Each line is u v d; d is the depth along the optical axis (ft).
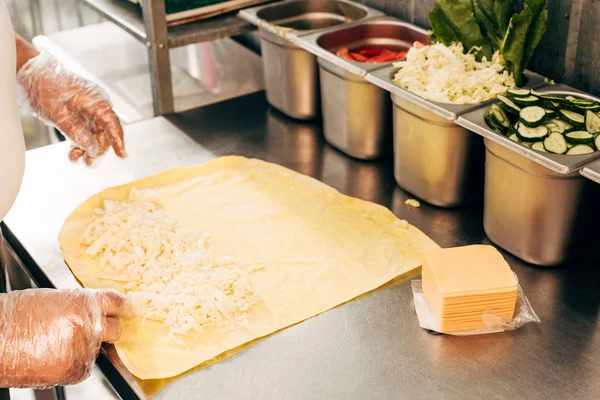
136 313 4.04
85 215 4.99
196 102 6.84
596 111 4.36
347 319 4.04
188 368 3.73
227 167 5.55
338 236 4.72
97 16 9.42
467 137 4.68
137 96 7.02
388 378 3.66
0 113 3.53
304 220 4.90
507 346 3.83
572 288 4.23
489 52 5.07
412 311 4.09
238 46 8.04
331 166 5.58
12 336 3.47
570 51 4.99
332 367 3.74
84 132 4.88
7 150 3.59
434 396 3.54
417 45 5.32
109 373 3.84
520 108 4.43
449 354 3.79
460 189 4.91
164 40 6.25
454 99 4.68
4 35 3.52
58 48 7.88
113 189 5.22
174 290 4.20
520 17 4.59
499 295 3.80
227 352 3.84
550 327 3.95
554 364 3.71
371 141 5.48
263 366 3.75
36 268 4.58
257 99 6.75
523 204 4.22
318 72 6.00
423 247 4.58
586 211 4.19
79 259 4.57
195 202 5.13
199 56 7.80
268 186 5.31
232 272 4.33
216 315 4.04
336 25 6.05
